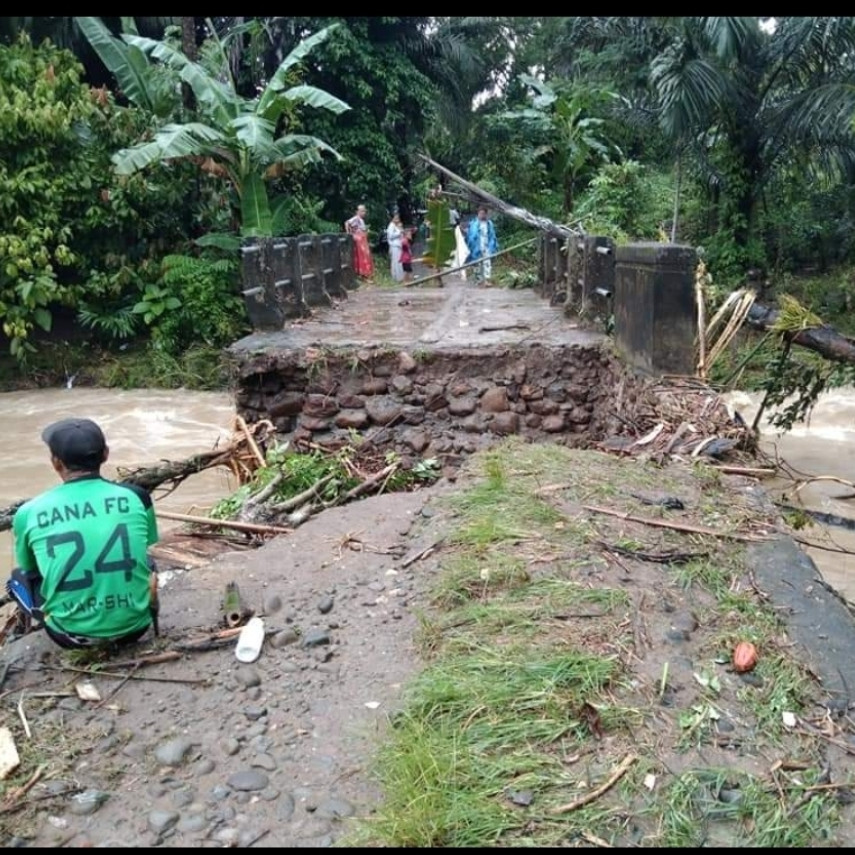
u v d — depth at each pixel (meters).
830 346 6.17
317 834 2.34
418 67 23.17
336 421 7.01
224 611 3.56
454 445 6.87
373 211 21.64
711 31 13.64
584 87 20.22
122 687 3.08
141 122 15.93
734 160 16.41
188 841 2.33
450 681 2.85
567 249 8.86
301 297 8.98
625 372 6.20
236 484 8.52
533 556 3.67
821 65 14.84
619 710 2.67
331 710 2.89
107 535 3.20
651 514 4.07
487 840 2.23
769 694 2.75
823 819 2.27
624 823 2.28
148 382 15.55
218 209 16.50
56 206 15.18
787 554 3.69
